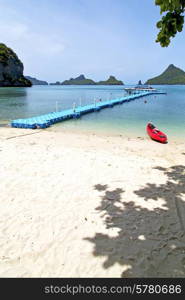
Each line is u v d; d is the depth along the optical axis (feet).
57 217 14.01
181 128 51.75
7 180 19.01
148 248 11.52
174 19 10.80
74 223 13.46
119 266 10.41
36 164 23.15
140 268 10.32
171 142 38.14
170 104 114.83
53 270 10.13
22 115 70.33
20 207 14.97
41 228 12.87
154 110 87.15
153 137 39.47
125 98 133.18
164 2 10.38
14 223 13.24
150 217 14.24
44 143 33.71
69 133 44.27
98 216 14.25
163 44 12.06
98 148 31.94
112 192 17.51
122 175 21.02
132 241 12.01
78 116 64.69
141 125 55.26
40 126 47.83
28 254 10.91
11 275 9.82
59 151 28.63
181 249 11.48
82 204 15.64
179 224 13.53
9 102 116.37
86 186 18.45
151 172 22.02
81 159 25.43
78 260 10.69
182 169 23.00
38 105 105.09
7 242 11.65
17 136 38.65
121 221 13.76
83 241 11.94
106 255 11.02
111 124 56.18
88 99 153.89
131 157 27.25
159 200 16.39
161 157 27.91
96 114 73.97
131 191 17.75
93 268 10.27
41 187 17.98
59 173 20.98
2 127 48.03
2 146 30.25
